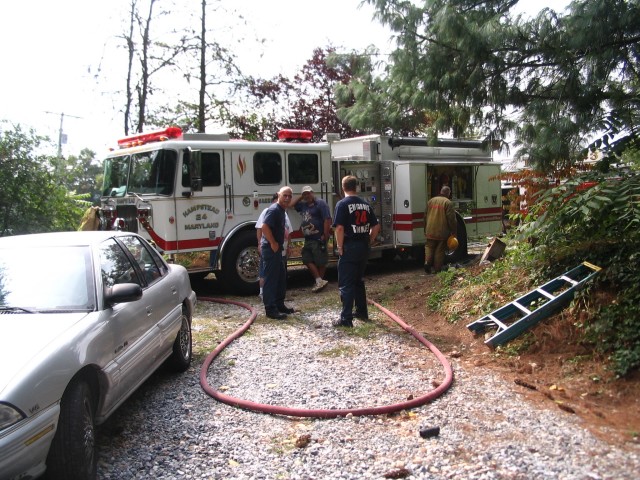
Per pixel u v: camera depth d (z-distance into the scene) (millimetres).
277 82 18859
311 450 3908
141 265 5215
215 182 9703
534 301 6258
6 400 2957
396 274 11758
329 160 11023
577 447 3719
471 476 3422
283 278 8133
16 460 2926
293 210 10484
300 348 6414
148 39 15484
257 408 4641
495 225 13602
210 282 11672
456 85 7406
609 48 6176
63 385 3287
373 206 12000
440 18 6895
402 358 5922
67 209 14867
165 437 4223
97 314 3943
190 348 6016
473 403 4602
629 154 6996
